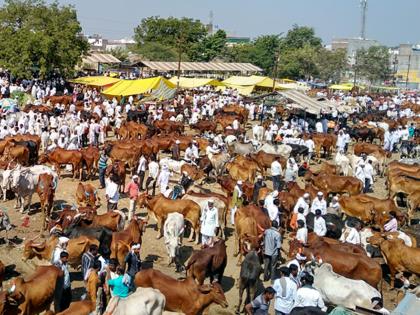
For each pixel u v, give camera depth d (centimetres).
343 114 4962
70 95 4747
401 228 2216
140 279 1280
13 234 1841
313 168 3238
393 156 3891
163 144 3028
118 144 2812
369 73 10500
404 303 1139
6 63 5188
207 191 2294
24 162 2536
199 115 4347
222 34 10012
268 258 1574
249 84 5459
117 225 1702
